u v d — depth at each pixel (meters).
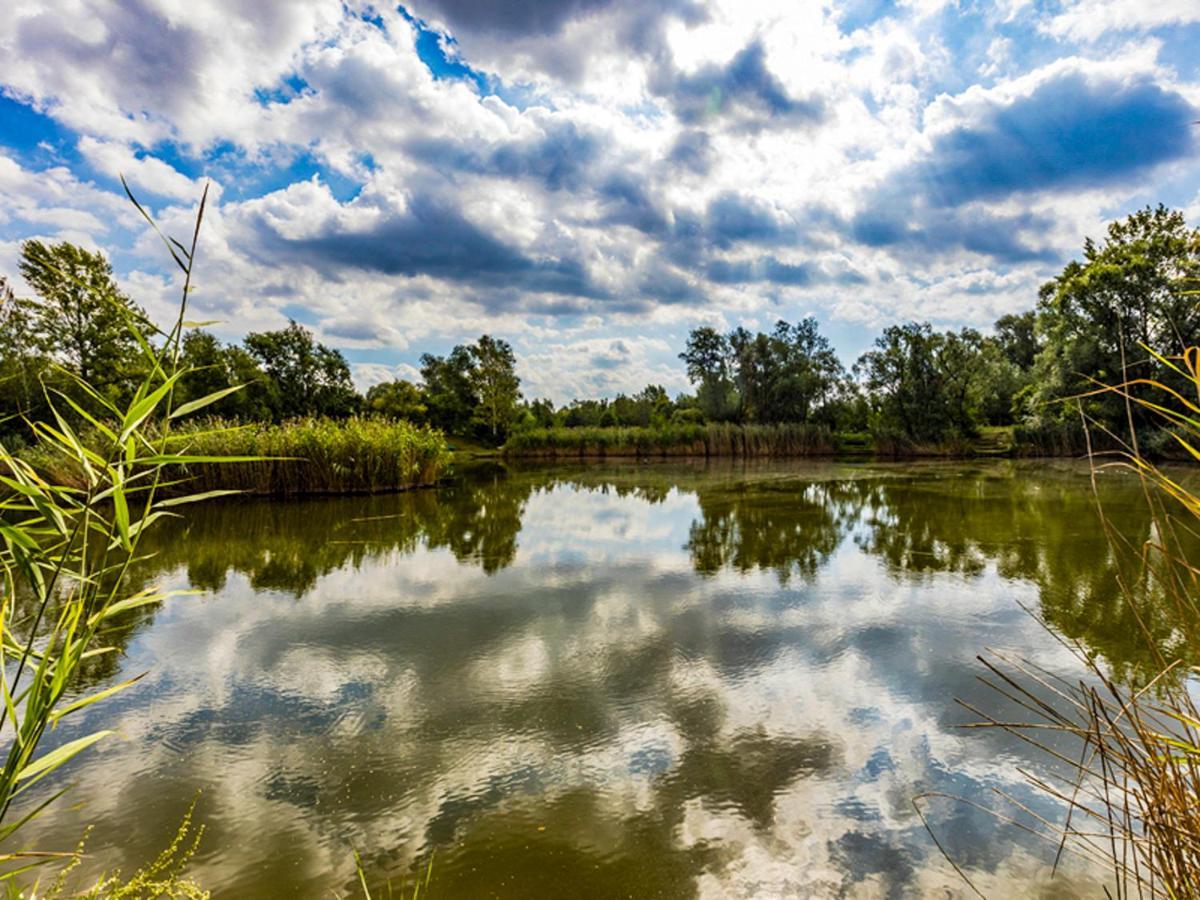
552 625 4.73
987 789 2.65
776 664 3.95
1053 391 21.00
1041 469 17.33
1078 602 4.90
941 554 6.71
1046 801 2.56
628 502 11.72
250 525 9.24
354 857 2.30
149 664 4.08
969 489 12.50
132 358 19.02
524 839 2.39
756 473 17.98
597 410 46.34
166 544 7.86
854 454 27.81
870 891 2.11
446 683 3.76
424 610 5.14
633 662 4.02
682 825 2.46
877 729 3.15
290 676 3.88
